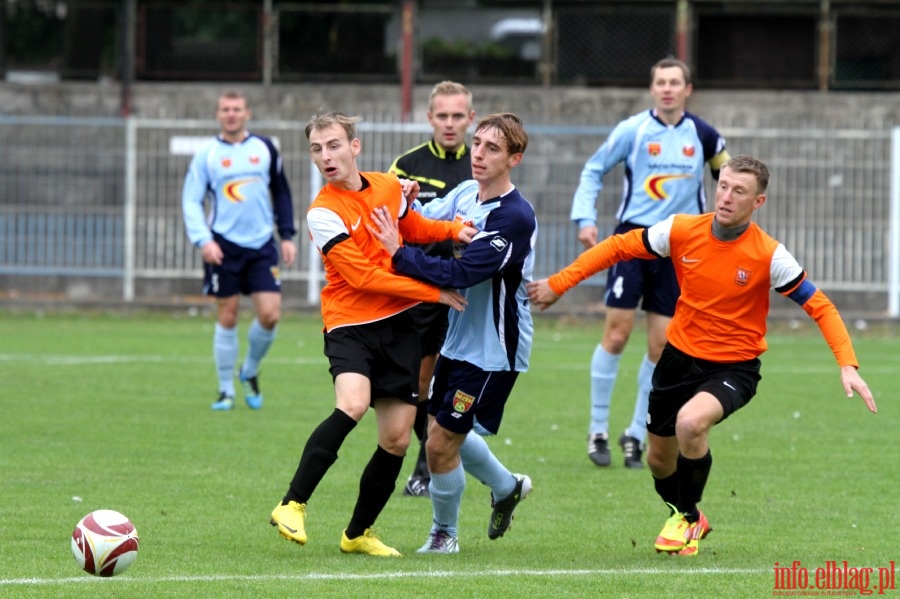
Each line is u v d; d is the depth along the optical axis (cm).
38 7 8400
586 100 7794
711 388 2122
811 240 6656
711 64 8050
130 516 2372
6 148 6869
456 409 2119
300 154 6812
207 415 3700
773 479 2869
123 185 6875
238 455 3061
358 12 8138
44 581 1856
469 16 8100
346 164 2075
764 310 2172
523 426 3644
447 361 2156
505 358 2123
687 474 2122
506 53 8100
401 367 2091
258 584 1856
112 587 1827
